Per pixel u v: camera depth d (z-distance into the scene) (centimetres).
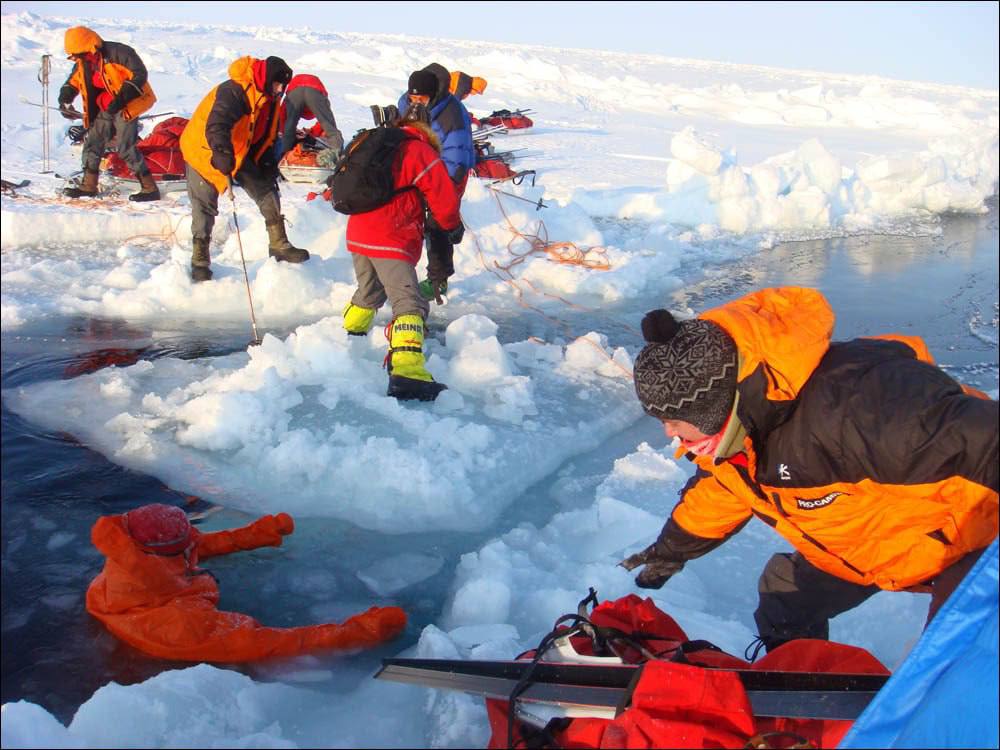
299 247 794
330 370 549
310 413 499
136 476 441
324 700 295
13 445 462
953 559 221
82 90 967
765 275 893
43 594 347
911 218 1226
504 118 1750
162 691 262
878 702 202
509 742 237
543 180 1270
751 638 327
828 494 224
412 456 445
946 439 202
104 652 316
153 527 326
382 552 392
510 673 263
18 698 293
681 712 230
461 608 343
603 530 409
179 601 324
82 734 244
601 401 557
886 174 1262
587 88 2766
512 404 527
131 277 729
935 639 201
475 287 779
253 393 496
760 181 1131
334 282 731
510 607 345
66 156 1241
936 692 201
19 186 1015
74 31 942
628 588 356
